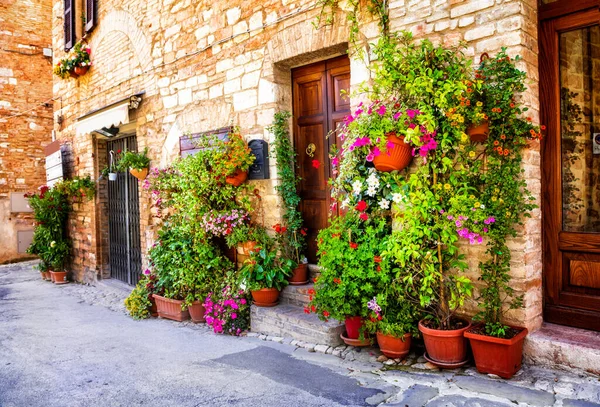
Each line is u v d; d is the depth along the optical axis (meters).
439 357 3.73
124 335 5.59
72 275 10.23
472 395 3.28
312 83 5.44
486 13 3.69
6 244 12.62
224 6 5.99
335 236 4.25
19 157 12.77
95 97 9.02
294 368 4.12
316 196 5.44
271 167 5.50
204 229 5.93
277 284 5.31
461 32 3.83
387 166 3.94
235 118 5.92
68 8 9.76
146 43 7.40
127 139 8.78
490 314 3.66
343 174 4.34
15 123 12.70
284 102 5.53
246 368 4.21
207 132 6.25
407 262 3.92
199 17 6.39
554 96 3.83
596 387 3.19
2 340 5.54
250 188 5.64
